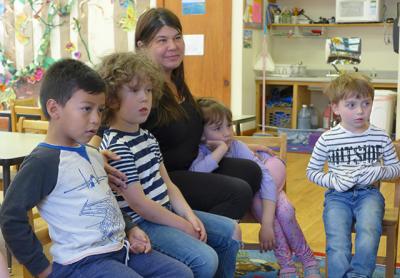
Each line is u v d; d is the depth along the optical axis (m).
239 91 6.31
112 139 1.86
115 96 1.85
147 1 6.46
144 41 2.36
